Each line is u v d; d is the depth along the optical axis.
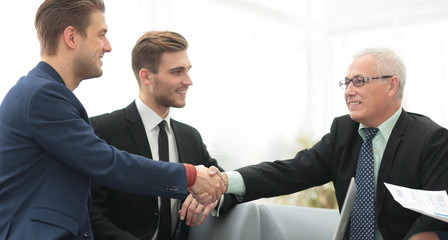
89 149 1.85
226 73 5.46
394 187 1.98
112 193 2.41
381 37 6.27
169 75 2.52
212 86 5.30
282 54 6.15
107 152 1.89
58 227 1.73
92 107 4.11
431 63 5.98
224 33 5.48
